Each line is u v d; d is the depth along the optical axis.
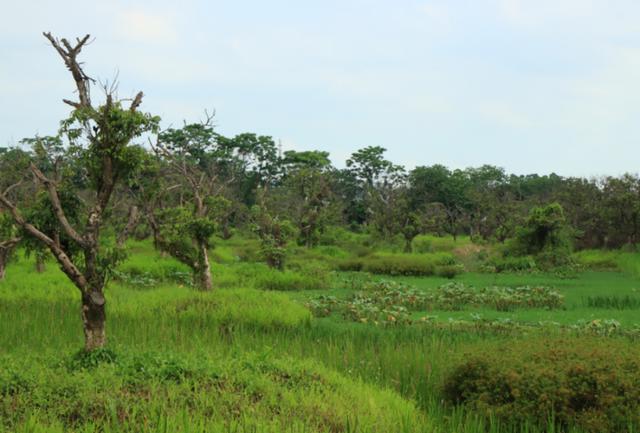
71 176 13.17
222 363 10.77
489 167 117.75
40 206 12.36
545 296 24.73
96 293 11.64
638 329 17.64
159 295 20.62
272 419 8.52
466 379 10.07
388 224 63.28
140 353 11.38
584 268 41.91
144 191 24.11
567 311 22.25
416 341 15.20
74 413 8.55
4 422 8.05
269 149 93.44
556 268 39.88
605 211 52.44
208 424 7.94
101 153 12.27
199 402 8.93
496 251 52.03
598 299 24.41
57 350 12.30
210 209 25.52
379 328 17.62
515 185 105.88
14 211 11.59
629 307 23.36
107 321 15.97
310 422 8.51
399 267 37.88
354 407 9.25
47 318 16.06
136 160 12.49
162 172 25.31
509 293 26.58
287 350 13.74
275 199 60.41
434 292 26.50
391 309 21.22
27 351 12.02
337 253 52.16
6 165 32.78
